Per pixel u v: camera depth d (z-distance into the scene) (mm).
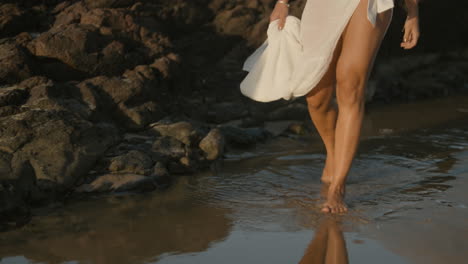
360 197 3412
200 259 2566
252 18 6352
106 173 3734
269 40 3578
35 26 5219
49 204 3365
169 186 3721
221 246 2713
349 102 3164
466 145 4699
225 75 6020
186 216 3146
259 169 4078
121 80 4656
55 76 4684
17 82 4398
